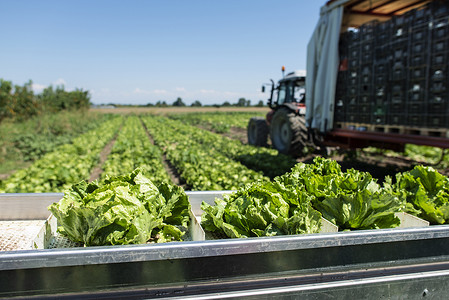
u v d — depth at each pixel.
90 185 2.61
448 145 6.12
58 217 2.28
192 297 1.81
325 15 9.47
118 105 101.38
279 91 14.93
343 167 9.20
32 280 1.63
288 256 1.91
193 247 1.75
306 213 2.35
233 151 13.96
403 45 7.20
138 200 2.38
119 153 14.80
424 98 6.76
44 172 9.21
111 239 2.14
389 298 2.15
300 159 11.49
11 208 2.80
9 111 23.92
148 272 1.73
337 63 9.22
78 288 1.68
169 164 13.12
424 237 2.12
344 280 2.05
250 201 2.52
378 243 2.05
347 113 9.14
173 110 79.69
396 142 7.41
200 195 3.04
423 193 2.94
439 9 6.36
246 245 1.81
